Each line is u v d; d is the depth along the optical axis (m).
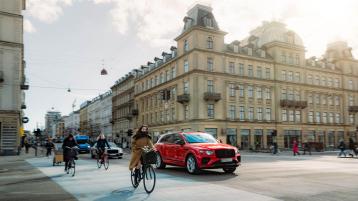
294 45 58.38
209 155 12.33
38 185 10.30
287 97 57.03
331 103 64.38
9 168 17.38
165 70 57.47
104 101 100.75
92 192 8.80
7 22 33.81
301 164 17.94
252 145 51.44
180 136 14.20
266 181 10.34
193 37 48.41
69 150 13.61
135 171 9.38
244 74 52.59
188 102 48.66
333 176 11.65
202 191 8.52
